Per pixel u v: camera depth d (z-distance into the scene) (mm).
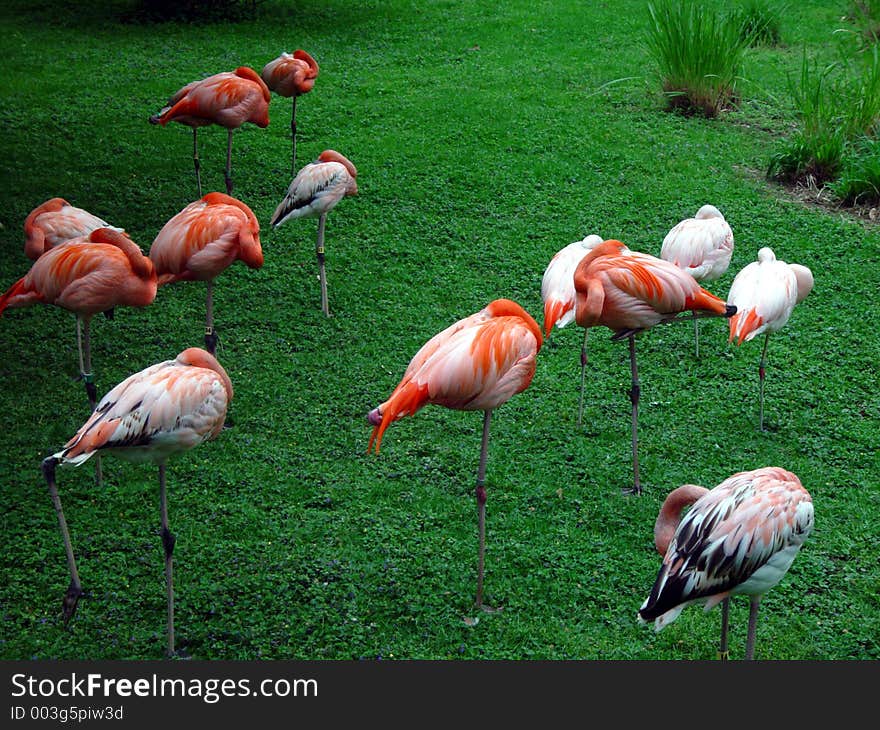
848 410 7059
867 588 5375
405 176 10633
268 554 5547
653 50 12844
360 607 5188
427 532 5793
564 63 13914
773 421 6938
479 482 5102
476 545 5691
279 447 6578
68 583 5289
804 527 4336
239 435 6688
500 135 11570
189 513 5910
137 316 8164
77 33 15102
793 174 10648
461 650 4914
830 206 10180
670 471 6406
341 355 7672
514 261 9055
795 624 5141
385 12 16516
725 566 4195
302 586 5316
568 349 7879
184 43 14727
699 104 12219
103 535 5680
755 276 6703
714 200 10141
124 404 4605
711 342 7988
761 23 14703
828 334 8008
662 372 7551
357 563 5496
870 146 10438
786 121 12094
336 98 12719
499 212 9938
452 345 4914
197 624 5039
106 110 12141
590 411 7055
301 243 9383
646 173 10734
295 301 8438
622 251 6121
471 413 7035
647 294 5910
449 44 14820
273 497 6074
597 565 5555
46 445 6500
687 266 7367
